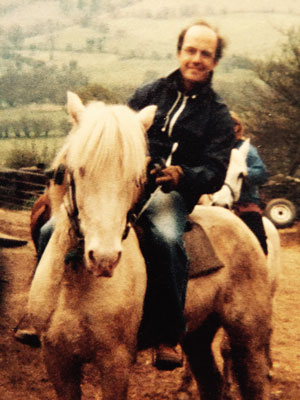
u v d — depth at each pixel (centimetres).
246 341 370
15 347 578
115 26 17488
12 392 486
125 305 293
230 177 444
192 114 349
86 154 258
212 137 351
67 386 297
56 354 293
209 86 355
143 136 275
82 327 286
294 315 793
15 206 1603
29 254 1012
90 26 16325
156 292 328
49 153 2053
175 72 357
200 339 399
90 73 7875
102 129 260
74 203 274
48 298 290
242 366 376
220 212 379
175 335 332
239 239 368
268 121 2373
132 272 301
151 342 343
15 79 4112
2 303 686
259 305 369
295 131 2350
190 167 352
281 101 2430
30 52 12250
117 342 292
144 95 362
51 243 302
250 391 375
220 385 405
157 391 498
